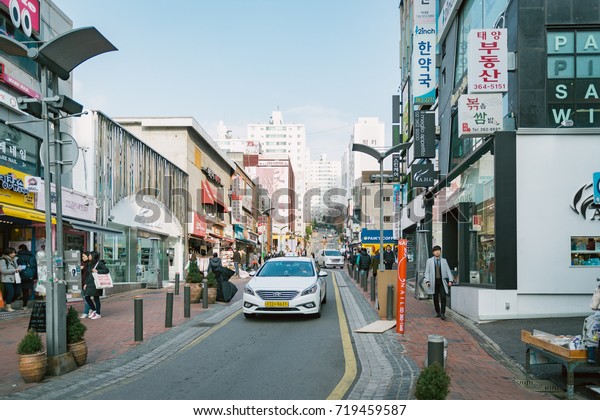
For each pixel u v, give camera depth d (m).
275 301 12.34
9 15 14.99
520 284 11.95
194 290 16.53
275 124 153.38
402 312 10.70
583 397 6.29
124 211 23.28
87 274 13.16
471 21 17.39
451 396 6.02
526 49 12.38
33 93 16.47
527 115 12.23
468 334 10.62
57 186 7.53
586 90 12.26
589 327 6.26
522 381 7.05
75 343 7.86
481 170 13.97
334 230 136.00
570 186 12.05
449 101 20.33
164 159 29.44
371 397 6.26
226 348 9.40
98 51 7.79
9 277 13.87
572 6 12.35
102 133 20.80
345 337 10.41
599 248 11.98
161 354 8.88
